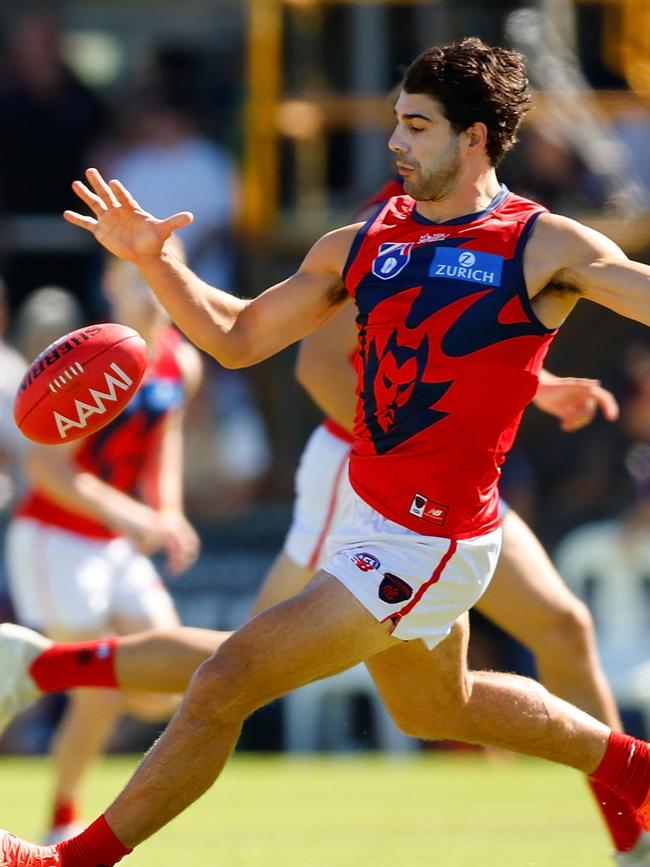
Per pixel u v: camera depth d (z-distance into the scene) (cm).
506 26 4494
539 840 2316
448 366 1540
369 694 3838
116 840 1560
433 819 2620
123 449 2659
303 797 2941
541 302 1550
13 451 3841
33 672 1964
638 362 4112
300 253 4600
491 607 1977
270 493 4450
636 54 4556
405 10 4700
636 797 1750
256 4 4606
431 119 1553
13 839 1556
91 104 4812
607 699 1992
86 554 2680
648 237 4356
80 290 4794
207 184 4622
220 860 2122
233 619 3934
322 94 4725
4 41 5462
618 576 3931
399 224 1597
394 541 1561
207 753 1543
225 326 1595
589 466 4281
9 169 4775
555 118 4409
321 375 2055
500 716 1694
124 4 5603
